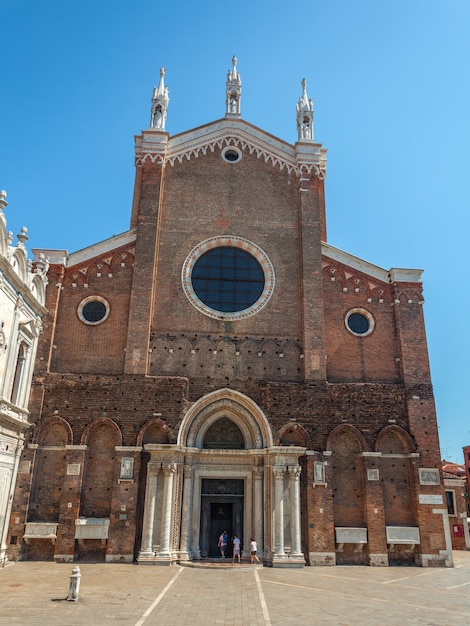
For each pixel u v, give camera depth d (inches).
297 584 1068.5
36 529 1312.7
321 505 1382.9
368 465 1427.2
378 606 866.1
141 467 1381.6
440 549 1375.5
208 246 1622.8
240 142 1748.3
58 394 1424.7
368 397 1487.5
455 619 781.3
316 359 1508.4
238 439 1497.3
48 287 1519.4
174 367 1486.2
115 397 1428.4
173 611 784.9
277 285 1599.4
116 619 720.3
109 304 1537.9
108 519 1332.4
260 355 1518.2
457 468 3836.1
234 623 719.7
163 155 1684.3
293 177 1728.6
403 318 1585.9
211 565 1263.5
